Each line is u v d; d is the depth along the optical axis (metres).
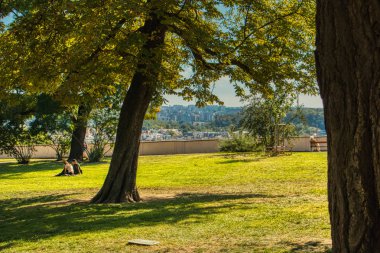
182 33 18.56
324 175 26.75
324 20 4.79
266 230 11.55
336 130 4.70
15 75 19.81
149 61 17.66
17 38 18.94
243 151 46.94
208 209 15.84
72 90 18.02
